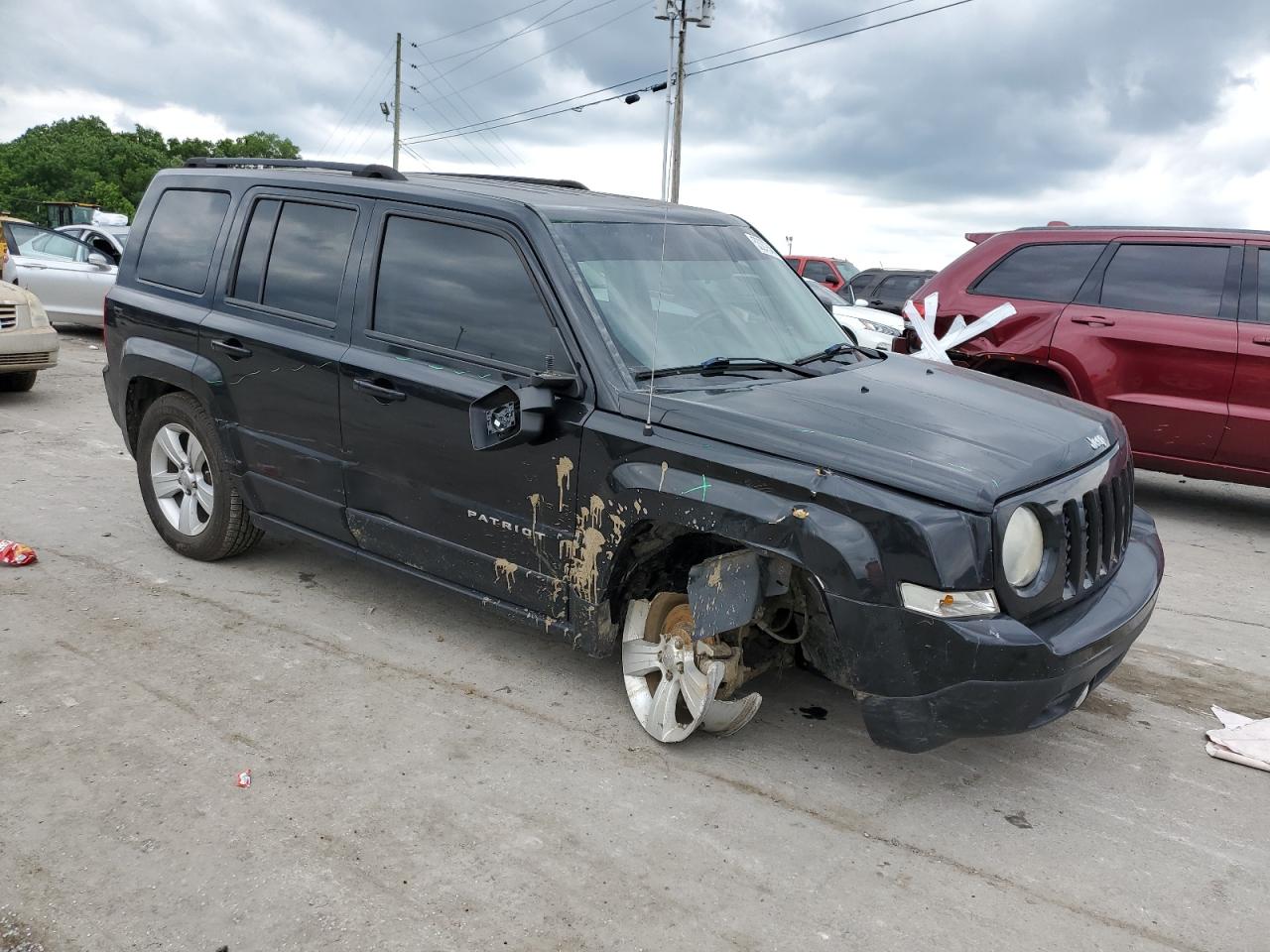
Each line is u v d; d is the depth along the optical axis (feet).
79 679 13.43
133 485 22.90
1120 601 11.39
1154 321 22.90
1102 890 9.91
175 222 17.66
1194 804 11.51
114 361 18.16
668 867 10.01
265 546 18.98
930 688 10.07
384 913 9.17
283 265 15.62
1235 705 14.08
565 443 12.14
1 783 10.94
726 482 10.93
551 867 9.93
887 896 9.69
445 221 13.75
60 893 9.27
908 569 9.92
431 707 13.12
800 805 11.20
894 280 55.98
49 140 440.45
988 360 25.08
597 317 12.32
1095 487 11.36
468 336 13.26
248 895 9.33
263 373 15.47
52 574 17.17
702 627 11.05
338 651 14.73
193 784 11.09
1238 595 18.93
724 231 15.47
